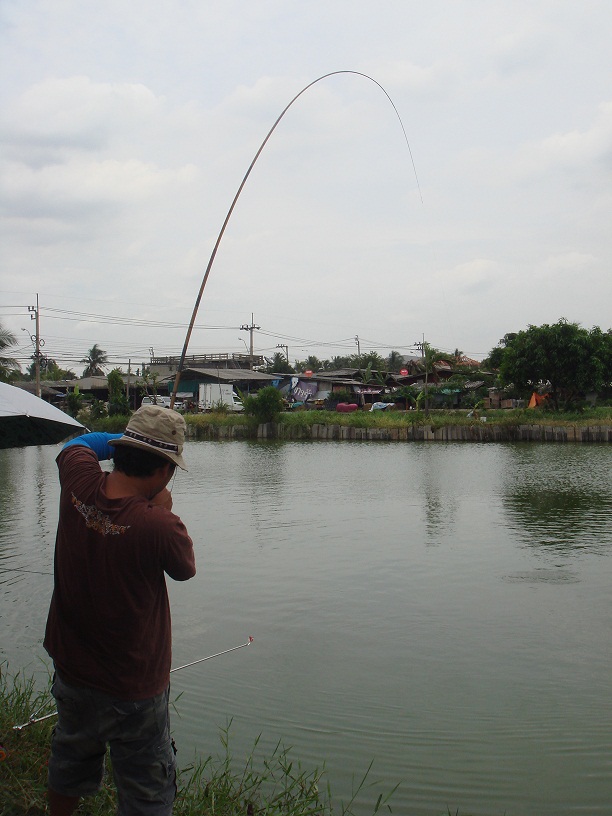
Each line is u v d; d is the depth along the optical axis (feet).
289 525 45.65
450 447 108.27
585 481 65.16
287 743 17.37
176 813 12.21
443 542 39.86
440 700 19.75
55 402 200.34
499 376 139.23
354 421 132.46
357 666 22.15
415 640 24.34
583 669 21.77
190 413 171.73
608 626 25.49
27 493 61.21
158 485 9.04
